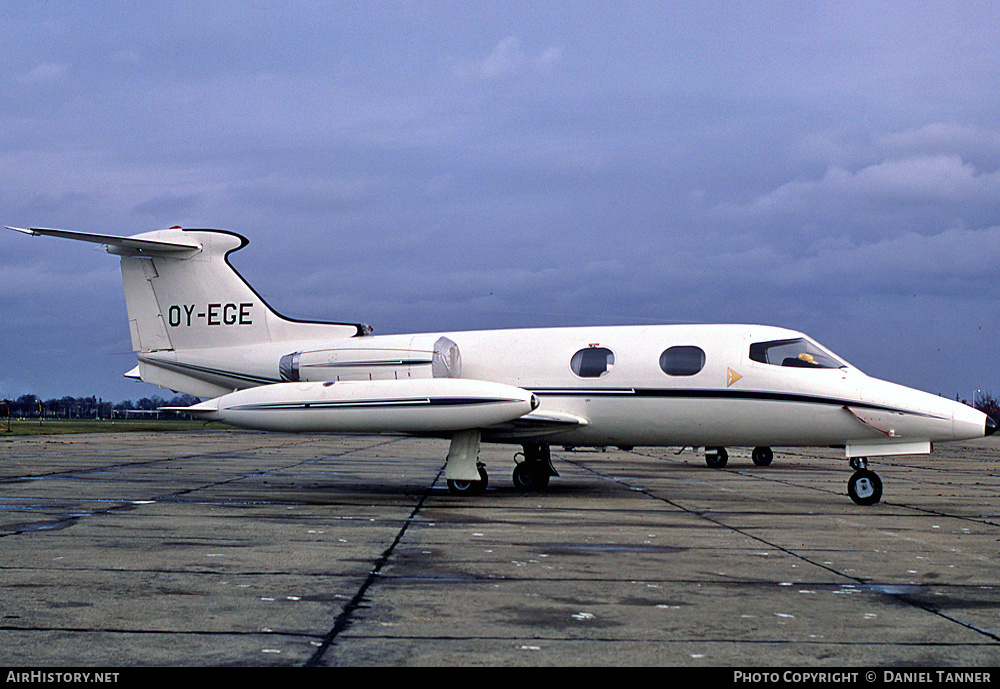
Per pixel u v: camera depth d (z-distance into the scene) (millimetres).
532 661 5285
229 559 8469
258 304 17609
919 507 13961
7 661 5168
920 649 5641
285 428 15211
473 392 14383
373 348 16406
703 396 14875
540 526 11062
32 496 13828
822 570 8297
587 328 16203
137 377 18344
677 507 13461
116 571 7805
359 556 8727
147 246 17422
